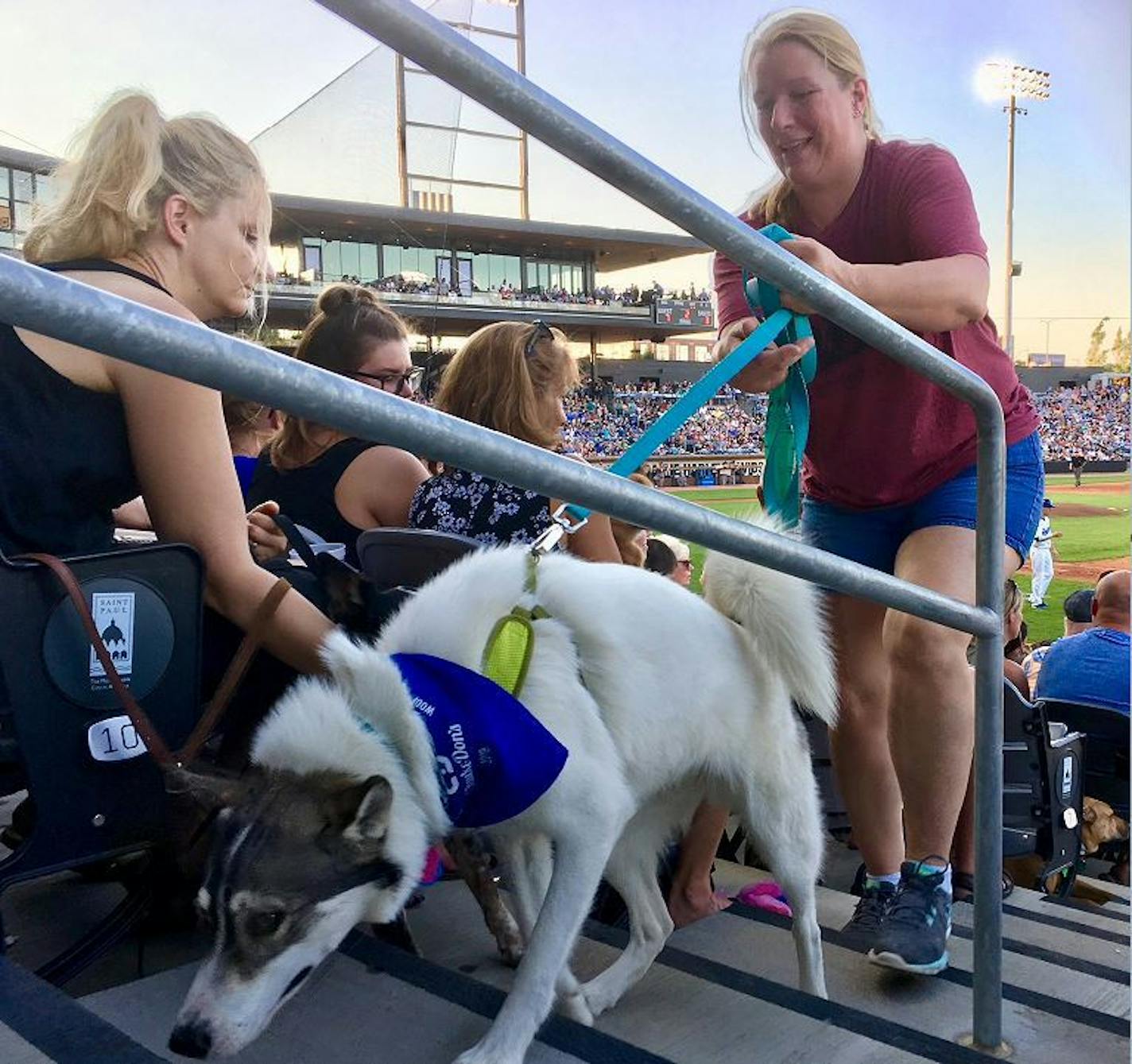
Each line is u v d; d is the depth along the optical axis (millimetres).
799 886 2434
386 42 1259
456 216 28000
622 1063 1804
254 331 3248
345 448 3373
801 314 2412
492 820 1886
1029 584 16578
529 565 2158
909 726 2682
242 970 1661
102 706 1980
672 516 1540
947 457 2885
